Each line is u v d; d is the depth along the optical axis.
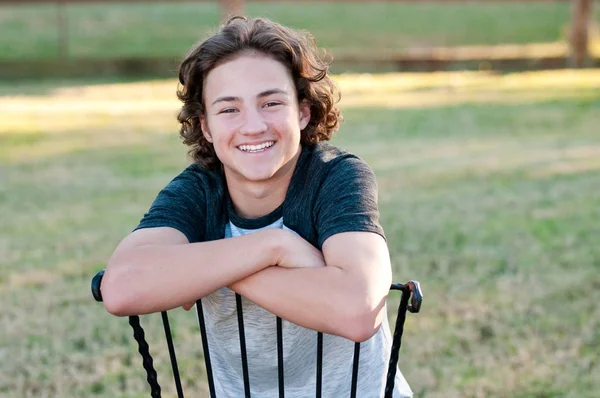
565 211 6.21
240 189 2.17
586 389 3.58
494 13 20.81
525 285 4.77
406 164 7.91
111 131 10.11
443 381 3.68
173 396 3.62
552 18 20.08
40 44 17.98
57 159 8.59
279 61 2.09
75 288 4.89
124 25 19.80
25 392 3.67
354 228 2.01
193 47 2.20
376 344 2.26
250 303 2.16
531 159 8.04
